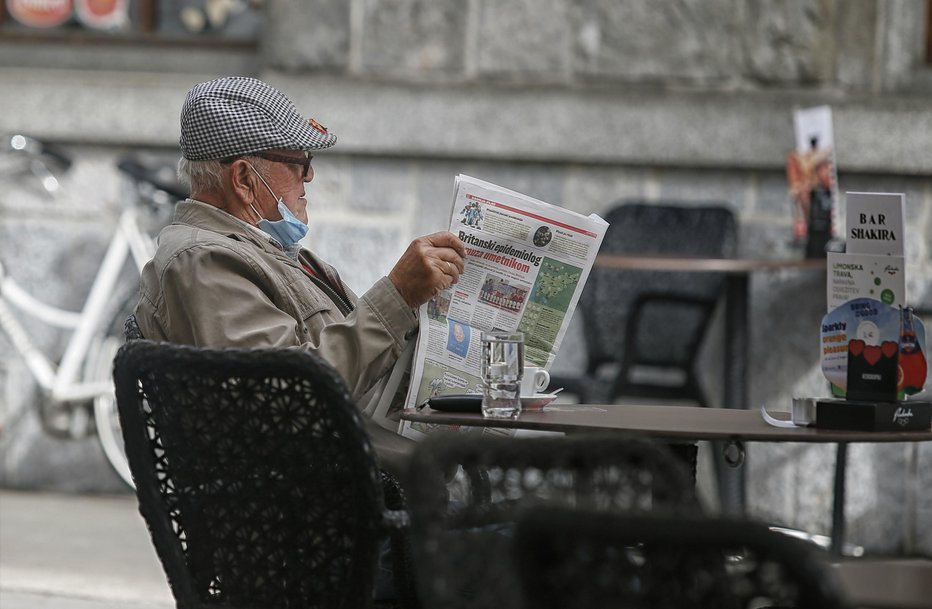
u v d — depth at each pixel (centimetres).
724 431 791
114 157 2100
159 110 2062
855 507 1920
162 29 2158
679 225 1884
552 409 964
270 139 1038
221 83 1059
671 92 1966
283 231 1053
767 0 1952
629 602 496
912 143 1911
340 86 2008
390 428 991
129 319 977
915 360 838
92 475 2116
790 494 1938
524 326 944
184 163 1076
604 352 1905
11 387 2120
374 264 2034
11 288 2078
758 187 1953
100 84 2072
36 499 2081
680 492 655
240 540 760
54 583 1596
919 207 1930
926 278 1919
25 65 2164
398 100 1992
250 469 749
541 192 1997
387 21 2016
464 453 596
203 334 934
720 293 1869
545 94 1969
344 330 931
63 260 2112
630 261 1614
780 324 1945
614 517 488
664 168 1972
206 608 764
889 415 816
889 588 584
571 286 939
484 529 606
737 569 481
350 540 732
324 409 719
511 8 1994
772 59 1952
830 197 1739
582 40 1983
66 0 2177
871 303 835
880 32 1944
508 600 594
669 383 1969
